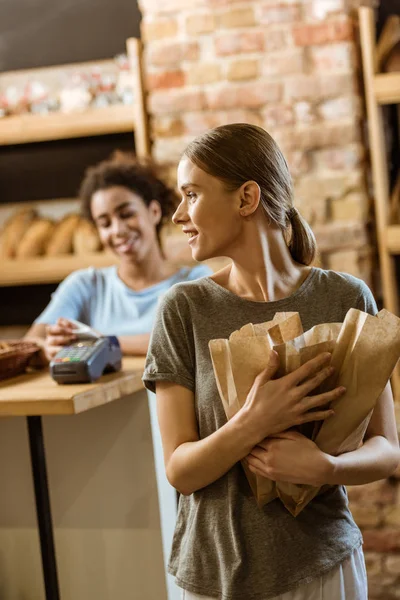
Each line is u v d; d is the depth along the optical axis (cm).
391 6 355
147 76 355
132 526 226
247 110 345
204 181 148
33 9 389
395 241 335
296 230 159
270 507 146
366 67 332
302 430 142
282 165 155
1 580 237
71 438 229
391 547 296
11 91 383
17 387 203
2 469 235
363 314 138
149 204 290
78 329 229
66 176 400
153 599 225
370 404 138
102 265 369
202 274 294
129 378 209
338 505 152
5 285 409
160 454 227
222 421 146
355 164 336
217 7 344
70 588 233
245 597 142
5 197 408
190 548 149
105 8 382
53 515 232
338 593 147
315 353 138
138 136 360
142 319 288
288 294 154
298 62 337
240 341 140
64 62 389
